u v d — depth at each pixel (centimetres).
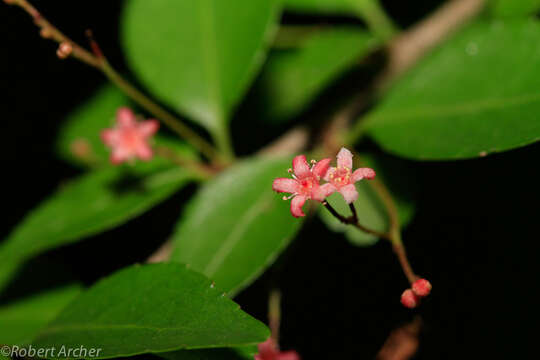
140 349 17
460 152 18
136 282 17
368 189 20
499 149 18
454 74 19
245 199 19
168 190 19
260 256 18
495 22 19
